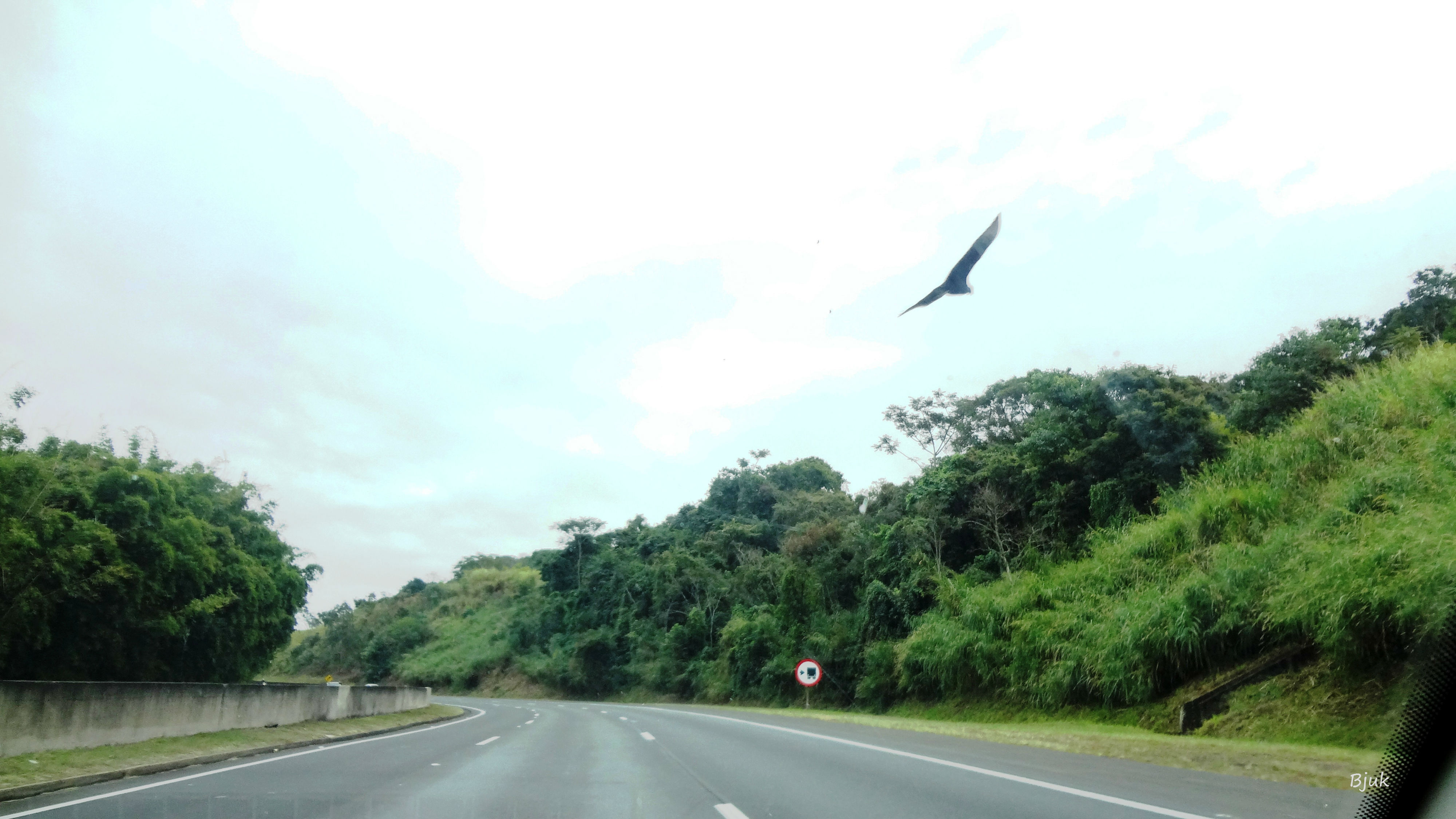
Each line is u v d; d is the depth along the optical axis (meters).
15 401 23.78
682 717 32.03
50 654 23.70
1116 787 10.20
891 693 35.78
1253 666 18.52
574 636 81.62
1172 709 20.02
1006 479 38.44
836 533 52.66
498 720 31.02
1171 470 31.80
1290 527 21.05
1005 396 46.22
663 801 10.35
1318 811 8.33
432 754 16.80
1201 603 20.23
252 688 20.52
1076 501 34.88
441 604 119.31
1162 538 25.56
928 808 9.23
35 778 11.45
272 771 13.68
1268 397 31.30
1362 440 22.52
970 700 29.48
